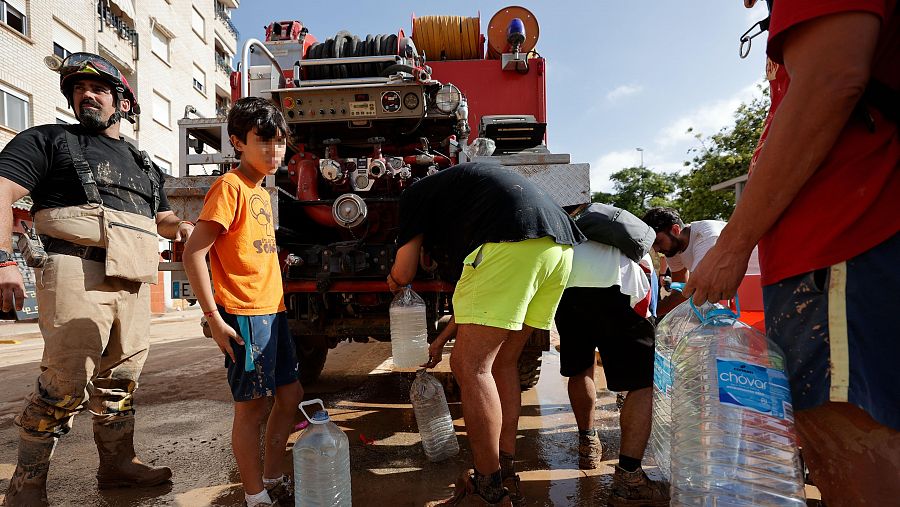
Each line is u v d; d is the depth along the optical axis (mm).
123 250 2346
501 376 2465
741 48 1542
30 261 2156
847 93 1015
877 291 1054
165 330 12023
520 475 2686
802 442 1261
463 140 4246
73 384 2215
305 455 2121
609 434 3346
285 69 4504
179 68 23203
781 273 1198
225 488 2549
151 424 3676
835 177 1113
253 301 2123
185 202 3443
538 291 2320
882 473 1086
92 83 2357
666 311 3676
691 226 3541
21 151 2115
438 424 2941
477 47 5496
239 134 2209
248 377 2080
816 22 1046
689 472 1571
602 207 2658
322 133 4184
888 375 1038
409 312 2848
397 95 3742
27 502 2211
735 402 1309
